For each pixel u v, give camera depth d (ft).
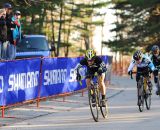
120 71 374.02
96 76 89.61
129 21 395.96
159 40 355.97
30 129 76.89
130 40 377.91
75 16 379.14
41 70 107.96
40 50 146.00
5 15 109.60
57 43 356.38
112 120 86.84
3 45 110.01
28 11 195.11
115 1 412.98
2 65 89.66
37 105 106.73
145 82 101.91
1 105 90.07
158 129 74.95
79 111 101.60
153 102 119.55
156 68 124.16
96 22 424.05
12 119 88.43
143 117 90.17
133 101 122.83
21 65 97.60
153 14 360.69
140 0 344.49
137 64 101.60
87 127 78.48
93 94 85.51
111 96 138.72
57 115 94.89
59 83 119.34
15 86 95.14
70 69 127.13
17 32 115.14
